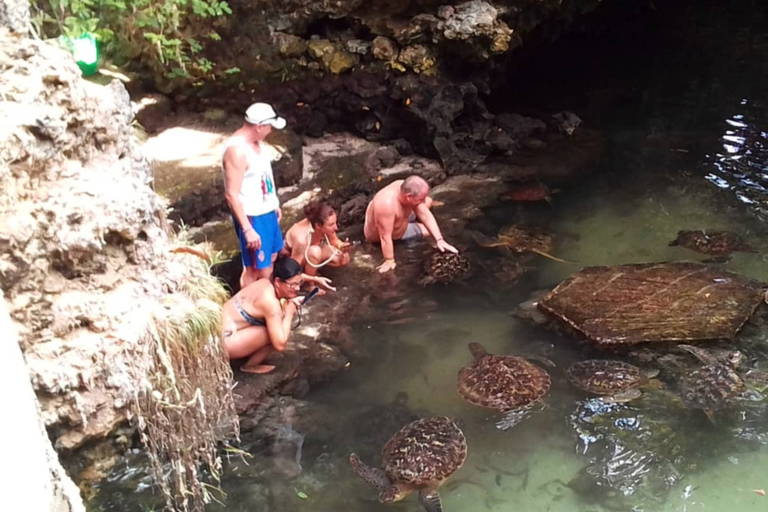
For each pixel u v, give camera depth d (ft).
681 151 29.04
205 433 14.40
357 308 19.76
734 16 45.50
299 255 20.45
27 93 12.60
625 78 36.52
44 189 12.65
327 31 27.58
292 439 15.53
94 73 23.27
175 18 23.79
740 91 34.76
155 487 14.02
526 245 22.34
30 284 12.14
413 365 17.72
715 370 16.93
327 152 26.76
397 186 21.48
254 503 14.05
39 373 11.99
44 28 21.88
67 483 9.41
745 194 25.77
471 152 28.30
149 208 13.99
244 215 17.62
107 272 13.39
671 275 20.44
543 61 38.19
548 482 14.58
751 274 20.97
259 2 25.81
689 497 14.24
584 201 25.49
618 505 14.07
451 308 19.80
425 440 14.69
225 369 14.98
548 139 30.22
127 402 12.94
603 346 17.99
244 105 26.04
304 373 17.38
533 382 16.49
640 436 15.61
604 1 41.88
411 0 26.91
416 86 26.84
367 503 14.06
